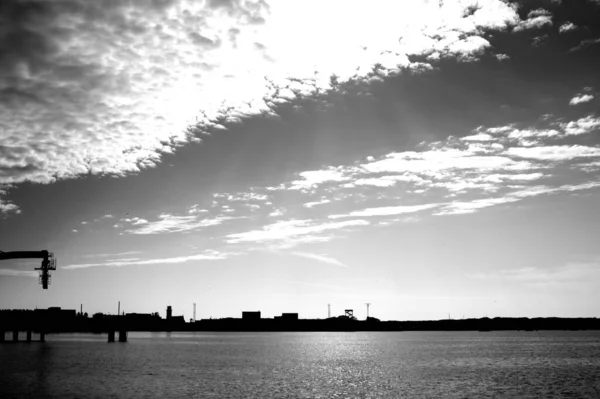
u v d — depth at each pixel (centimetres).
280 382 7588
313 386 7200
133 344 18900
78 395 6197
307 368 9794
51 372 8431
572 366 10181
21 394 6231
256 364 10612
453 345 19662
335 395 6450
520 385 7325
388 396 6391
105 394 6294
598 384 7400
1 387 6738
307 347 18238
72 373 8331
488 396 6394
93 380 7506
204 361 11200
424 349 16750
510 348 17075
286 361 11512
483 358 12425
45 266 12625
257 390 6781
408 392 6700
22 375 7950
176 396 6231
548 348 16950
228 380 7756
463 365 10456
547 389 6938
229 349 16512
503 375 8569
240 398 6166
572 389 6919
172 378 7906
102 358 11519
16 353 12631
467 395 6469
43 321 17600
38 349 14588
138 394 6328
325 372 9050
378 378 8156
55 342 19762
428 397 6328
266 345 19900
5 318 17050
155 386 7006
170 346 17762
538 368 9788
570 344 19938
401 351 15612
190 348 16675
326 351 15588
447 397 6325
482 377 8281
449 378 8162
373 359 12169
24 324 17338
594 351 15112
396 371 9262
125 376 8056
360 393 6606
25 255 12612
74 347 15775
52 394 6247
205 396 6269
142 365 9950
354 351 15575
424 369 9638
